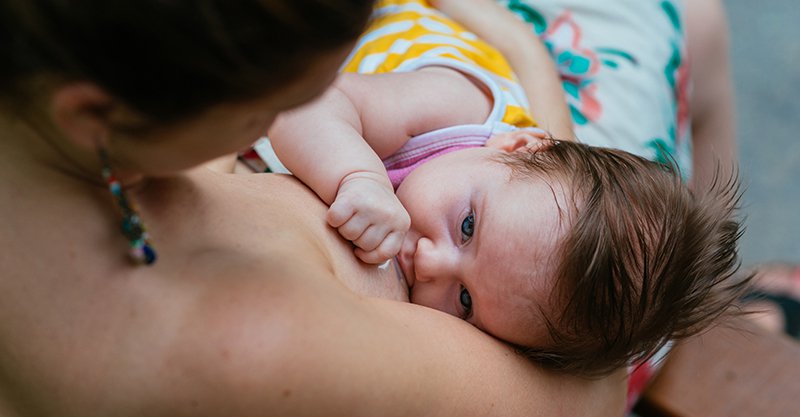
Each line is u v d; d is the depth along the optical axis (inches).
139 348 19.0
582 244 30.9
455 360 25.2
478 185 33.5
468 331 27.6
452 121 36.9
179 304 19.3
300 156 30.1
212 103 15.7
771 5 96.4
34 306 19.1
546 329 31.5
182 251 20.2
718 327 44.6
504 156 34.6
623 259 31.2
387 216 28.3
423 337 24.6
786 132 87.7
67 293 19.0
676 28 52.2
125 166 18.3
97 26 14.2
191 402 19.2
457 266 33.0
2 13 14.5
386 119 35.0
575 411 29.8
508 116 38.6
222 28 14.4
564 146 35.2
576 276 30.8
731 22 95.8
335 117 31.7
